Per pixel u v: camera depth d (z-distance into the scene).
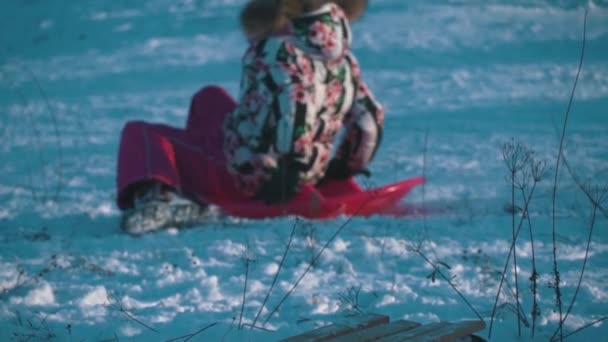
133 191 7.81
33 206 9.02
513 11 27.92
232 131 7.85
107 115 16.72
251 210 7.87
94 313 5.09
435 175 10.31
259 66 7.56
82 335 4.67
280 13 7.43
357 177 10.41
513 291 5.46
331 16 7.55
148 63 23.22
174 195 7.76
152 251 6.69
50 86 20.92
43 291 5.46
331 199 7.83
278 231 7.23
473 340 4.34
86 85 20.78
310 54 7.50
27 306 5.29
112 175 11.05
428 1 29.86
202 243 6.91
